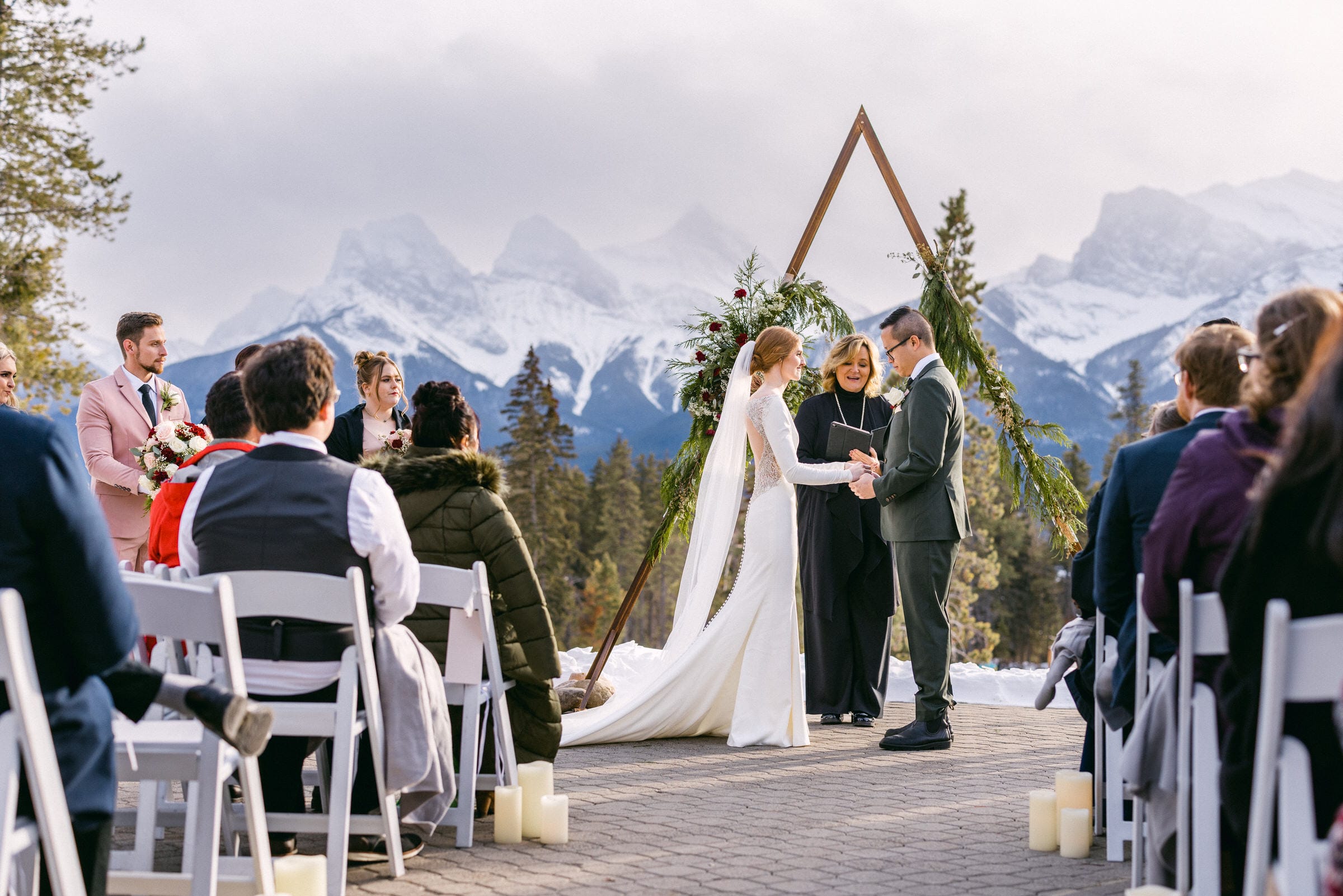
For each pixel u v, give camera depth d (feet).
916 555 19.39
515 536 13.46
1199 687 8.45
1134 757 9.24
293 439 10.87
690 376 23.24
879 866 12.02
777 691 19.79
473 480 13.58
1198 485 8.53
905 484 18.93
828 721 22.25
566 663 27.35
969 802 15.34
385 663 10.84
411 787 10.98
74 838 7.27
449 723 12.86
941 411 18.88
